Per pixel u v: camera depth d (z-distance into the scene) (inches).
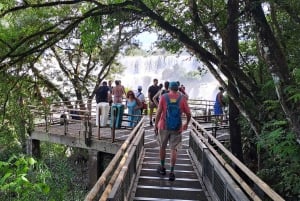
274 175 304.3
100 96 610.9
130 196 253.1
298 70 233.1
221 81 342.3
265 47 247.3
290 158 250.2
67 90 858.8
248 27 370.6
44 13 424.8
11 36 370.3
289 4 263.3
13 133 520.4
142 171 326.0
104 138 522.6
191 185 292.2
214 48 330.0
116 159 173.8
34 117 641.6
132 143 293.0
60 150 763.4
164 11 393.1
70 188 496.4
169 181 298.0
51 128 641.0
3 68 346.9
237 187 178.2
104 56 780.0
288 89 228.5
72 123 690.8
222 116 644.7
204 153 296.2
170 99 289.3
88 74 876.6
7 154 516.1
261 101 325.1
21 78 377.7
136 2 325.7
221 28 378.9
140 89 666.2
